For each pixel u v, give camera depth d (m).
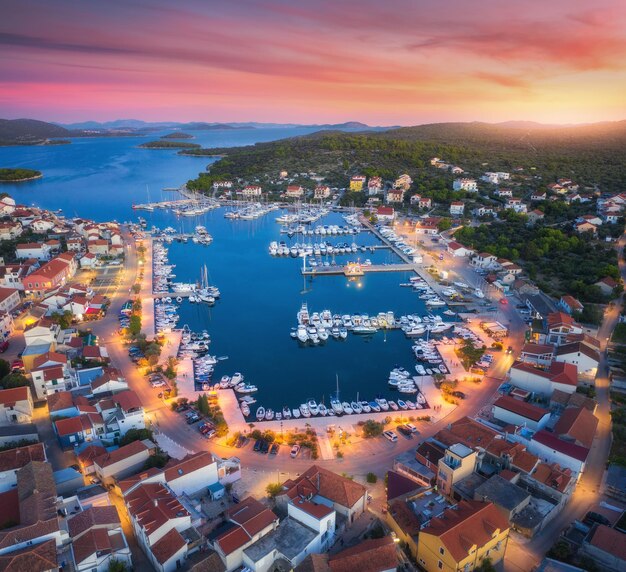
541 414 111.06
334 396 134.62
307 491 86.31
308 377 145.38
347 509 84.31
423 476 94.62
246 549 75.00
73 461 101.88
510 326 174.25
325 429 117.00
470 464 91.75
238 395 135.12
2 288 189.88
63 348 149.88
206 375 143.00
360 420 120.88
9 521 77.25
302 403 130.88
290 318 188.62
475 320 180.12
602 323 168.12
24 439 105.94
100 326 173.38
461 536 71.62
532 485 90.62
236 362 154.38
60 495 89.31
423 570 75.31
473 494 87.12
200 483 92.81
